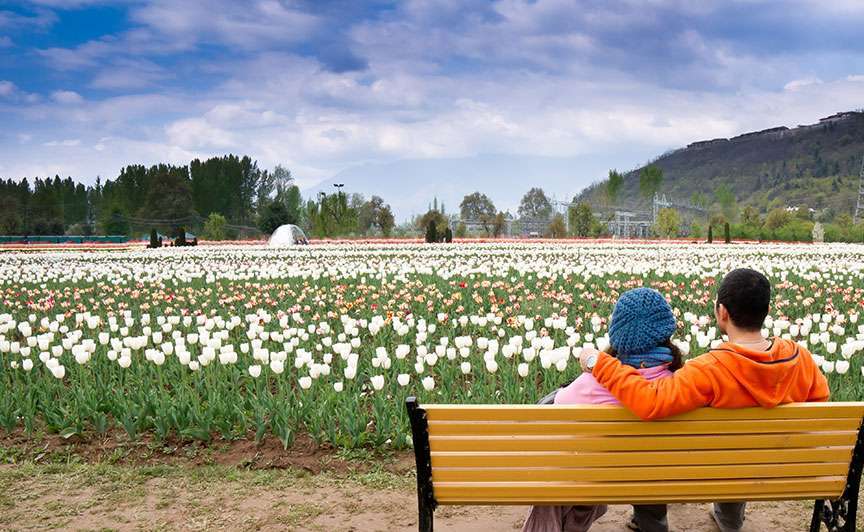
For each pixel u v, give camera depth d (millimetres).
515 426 3543
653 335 3738
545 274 15352
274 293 14281
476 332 10547
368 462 5695
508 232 113812
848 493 3793
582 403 3811
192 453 5934
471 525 4641
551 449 3582
